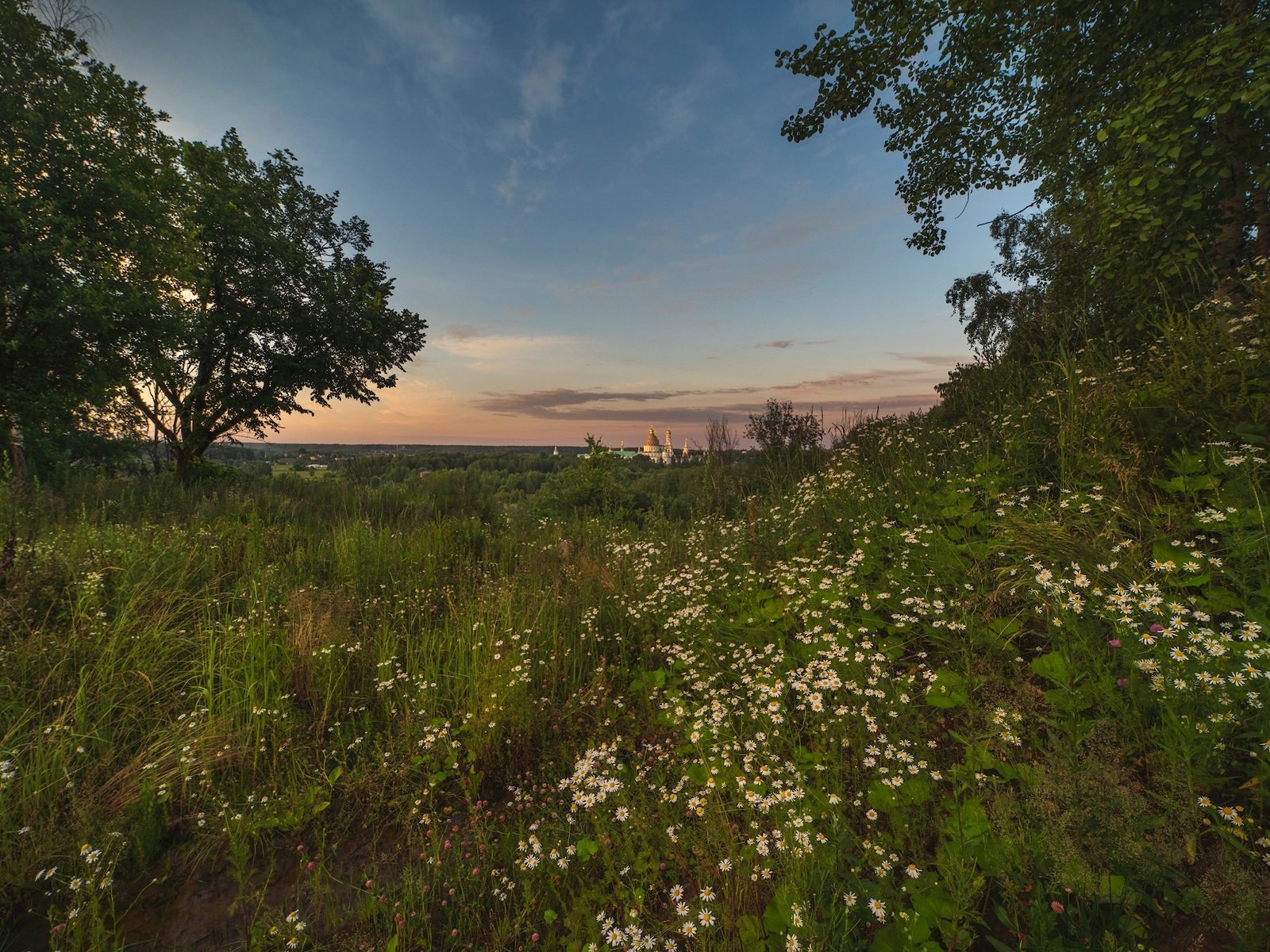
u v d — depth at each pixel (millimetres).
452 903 2371
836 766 2383
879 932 1741
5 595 4359
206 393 17125
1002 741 2307
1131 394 3910
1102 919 1668
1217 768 1915
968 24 8477
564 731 3531
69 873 2449
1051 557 3143
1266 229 5668
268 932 2186
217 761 3127
